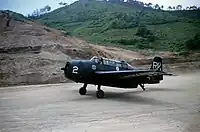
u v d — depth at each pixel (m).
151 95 17.98
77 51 36.75
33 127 9.40
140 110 12.58
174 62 47.91
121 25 85.31
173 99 16.16
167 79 31.64
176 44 67.81
